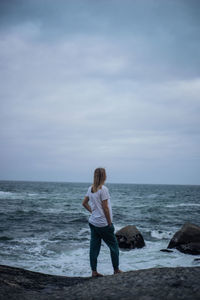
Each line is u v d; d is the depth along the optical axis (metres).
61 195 45.22
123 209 23.83
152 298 2.55
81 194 50.78
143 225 14.55
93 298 2.76
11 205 24.75
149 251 8.53
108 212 3.88
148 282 2.97
